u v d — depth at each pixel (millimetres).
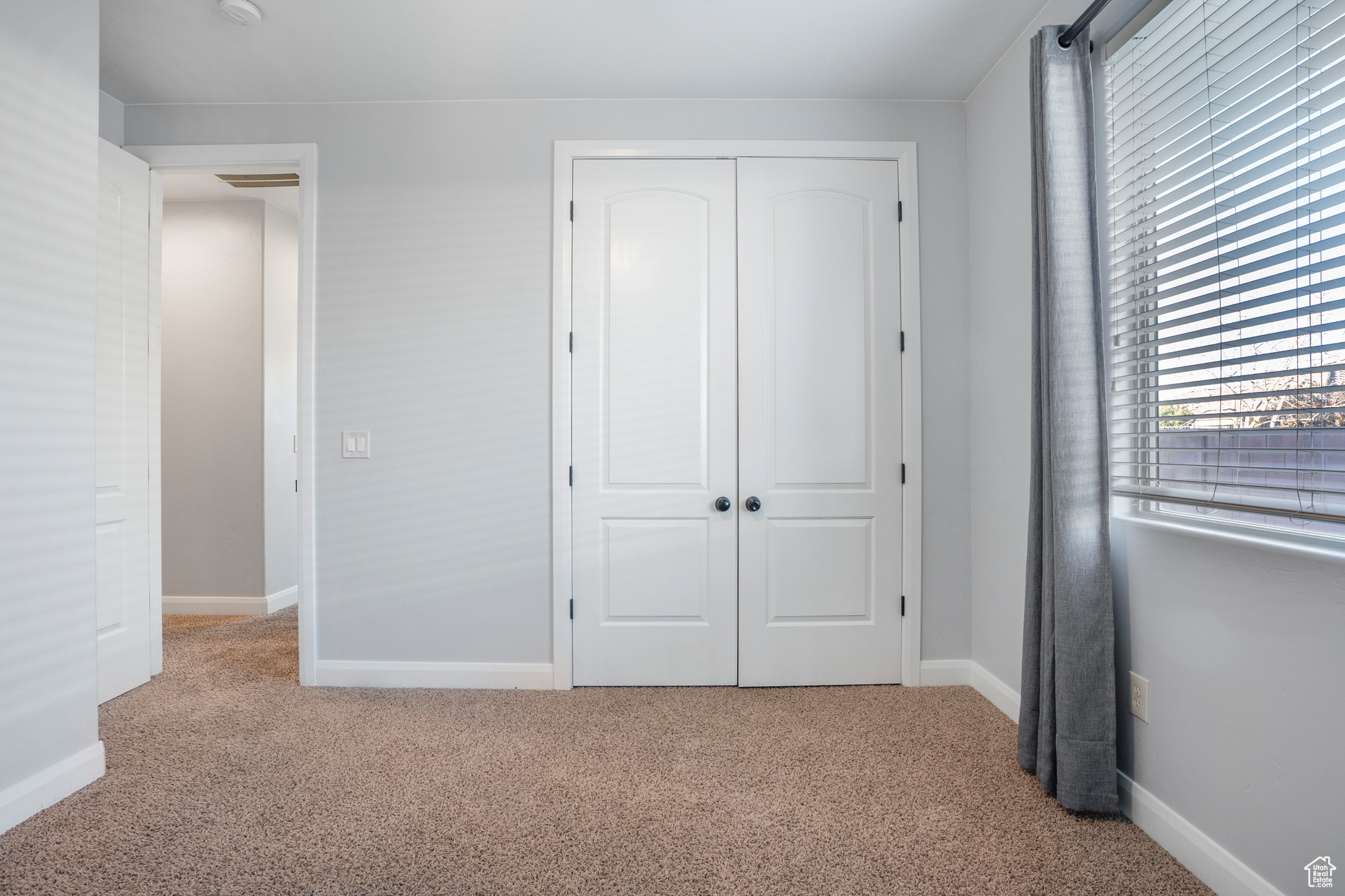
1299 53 1274
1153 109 1627
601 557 2660
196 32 2205
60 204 1825
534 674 2639
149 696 2518
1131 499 1773
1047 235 1789
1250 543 1347
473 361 2637
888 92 2613
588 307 2650
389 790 1836
